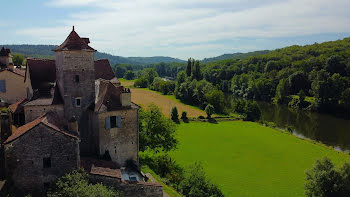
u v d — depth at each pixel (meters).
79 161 26.12
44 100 32.78
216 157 60.38
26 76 38.12
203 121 97.06
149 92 163.12
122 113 33.62
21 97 47.38
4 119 28.03
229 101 140.25
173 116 95.44
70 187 22.27
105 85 35.00
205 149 65.94
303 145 70.12
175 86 153.88
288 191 44.41
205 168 53.53
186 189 35.66
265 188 45.31
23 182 24.23
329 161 39.34
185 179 36.25
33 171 24.34
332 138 76.56
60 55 32.78
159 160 45.00
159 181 37.91
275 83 144.38
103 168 27.94
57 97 33.53
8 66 51.31
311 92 121.69
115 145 33.56
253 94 145.88
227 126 90.94
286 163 57.53
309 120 98.19
